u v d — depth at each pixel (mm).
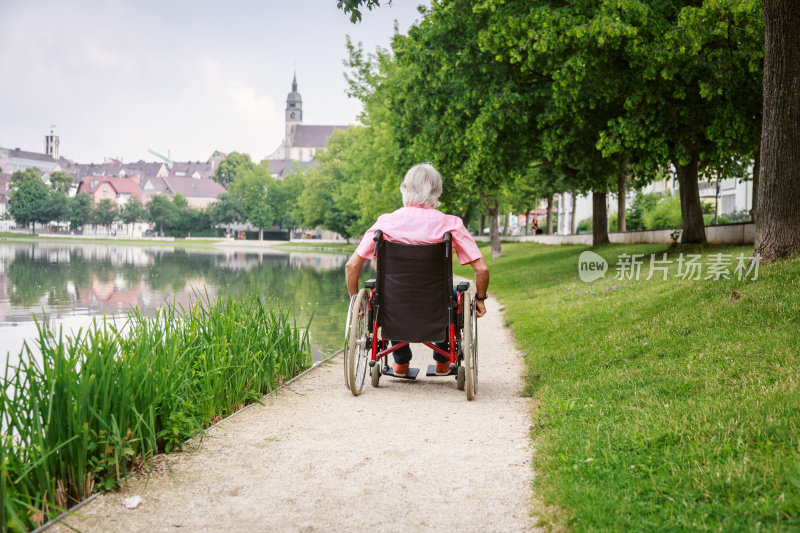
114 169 185500
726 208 44031
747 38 12484
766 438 3133
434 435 4105
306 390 5500
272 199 99562
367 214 38219
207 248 72438
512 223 79688
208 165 189500
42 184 119875
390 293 5184
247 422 4430
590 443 3504
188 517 2859
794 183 7793
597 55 13359
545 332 8203
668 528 2471
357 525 2773
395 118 23141
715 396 3996
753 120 14297
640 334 6328
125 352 3854
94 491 3135
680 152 14742
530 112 15789
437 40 16734
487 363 7047
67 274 26891
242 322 5727
